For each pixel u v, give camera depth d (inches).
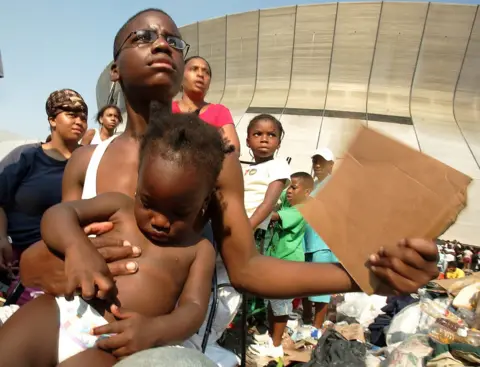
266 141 170.6
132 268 60.4
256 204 156.7
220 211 77.5
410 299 227.0
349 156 59.2
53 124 152.3
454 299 188.4
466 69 1456.7
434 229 51.2
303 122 1384.1
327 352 151.6
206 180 59.0
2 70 126.1
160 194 56.9
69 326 55.9
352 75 1504.7
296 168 1166.3
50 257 61.8
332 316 259.3
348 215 57.0
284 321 176.9
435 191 52.2
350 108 1444.4
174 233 61.3
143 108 76.3
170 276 62.3
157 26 72.0
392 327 193.0
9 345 53.3
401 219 53.5
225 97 1625.2
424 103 1470.2
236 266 77.2
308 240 227.6
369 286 54.1
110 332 53.8
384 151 56.9
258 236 180.7
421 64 1469.0
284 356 179.3
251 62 1590.8
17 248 144.9
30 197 142.4
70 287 52.9
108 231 64.0
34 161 145.0
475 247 802.2
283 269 71.2
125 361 44.4
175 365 43.4
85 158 81.2
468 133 1364.4
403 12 1432.1
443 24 1427.2
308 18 1497.3
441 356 141.3
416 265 50.5
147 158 58.5
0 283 144.1
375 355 170.4
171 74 72.5
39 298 60.1
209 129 61.4
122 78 75.4
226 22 1610.5
